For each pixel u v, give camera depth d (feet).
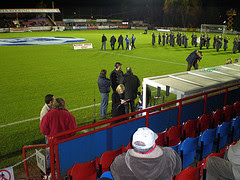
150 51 78.48
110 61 60.08
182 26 202.08
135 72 48.16
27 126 24.11
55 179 12.35
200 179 11.00
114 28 217.97
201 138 15.16
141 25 223.30
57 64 56.29
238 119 18.03
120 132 14.58
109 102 31.37
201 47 84.94
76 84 39.58
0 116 26.61
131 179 5.80
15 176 15.83
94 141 13.42
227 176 9.29
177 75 25.57
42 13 220.23
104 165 12.76
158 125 16.97
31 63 57.52
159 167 5.65
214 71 27.73
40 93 34.83
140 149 5.69
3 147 19.90
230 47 90.27
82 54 71.72
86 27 204.44
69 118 14.83
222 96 22.36
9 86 38.42
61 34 150.92
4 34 151.74
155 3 228.43
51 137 11.21
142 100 24.13
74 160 12.73
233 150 8.72
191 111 19.39
